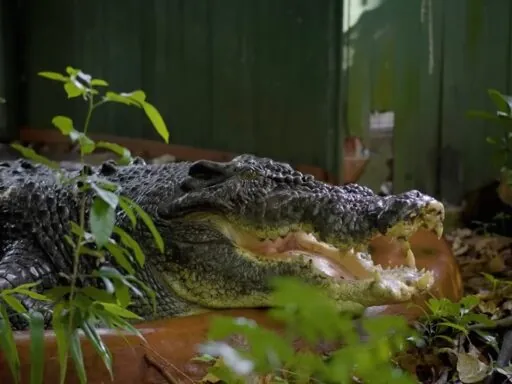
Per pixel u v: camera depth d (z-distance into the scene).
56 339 2.59
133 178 3.70
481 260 4.49
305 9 5.62
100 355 2.48
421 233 4.14
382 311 3.29
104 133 6.46
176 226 3.37
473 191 5.37
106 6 6.32
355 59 5.39
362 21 5.34
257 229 3.24
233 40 5.97
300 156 5.82
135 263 3.42
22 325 3.21
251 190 3.25
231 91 6.04
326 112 5.65
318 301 1.59
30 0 6.47
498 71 5.30
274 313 1.66
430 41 5.32
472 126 5.36
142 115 6.35
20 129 6.60
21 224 3.68
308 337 1.65
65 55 6.48
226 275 3.33
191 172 3.40
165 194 3.44
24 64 6.55
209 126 6.17
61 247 3.60
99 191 2.14
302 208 3.20
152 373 2.78
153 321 3.22
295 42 5.71
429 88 5.36
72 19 6.42
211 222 3.34
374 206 3.14
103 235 2.09
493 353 3.18
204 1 6.01
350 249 3.16
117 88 6.38
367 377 1.80
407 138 5.42
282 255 3.33
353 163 5.51
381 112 5.43
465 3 5.26
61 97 6.53
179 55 6.17
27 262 3.54
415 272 3.23
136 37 6.28
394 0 5.30
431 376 3.02
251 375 2.34
